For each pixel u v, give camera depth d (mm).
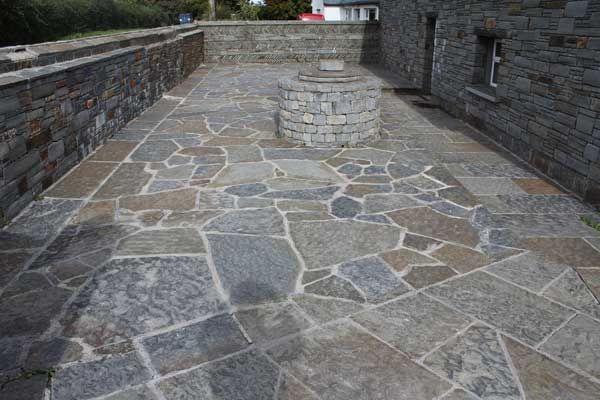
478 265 3531
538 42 5504
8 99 4148
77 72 5707
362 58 16781
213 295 3139
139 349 2641
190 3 31359
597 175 4535
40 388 2359
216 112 8836
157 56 9859
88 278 3322
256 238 3924
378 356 2598
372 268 3480
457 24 8281
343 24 16312
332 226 4156
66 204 4598
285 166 5766
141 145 6676
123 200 4711
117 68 7250
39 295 3119
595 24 4453
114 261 3549
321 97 6371
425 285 3264
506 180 5340
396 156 6203
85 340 2707
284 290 3203
